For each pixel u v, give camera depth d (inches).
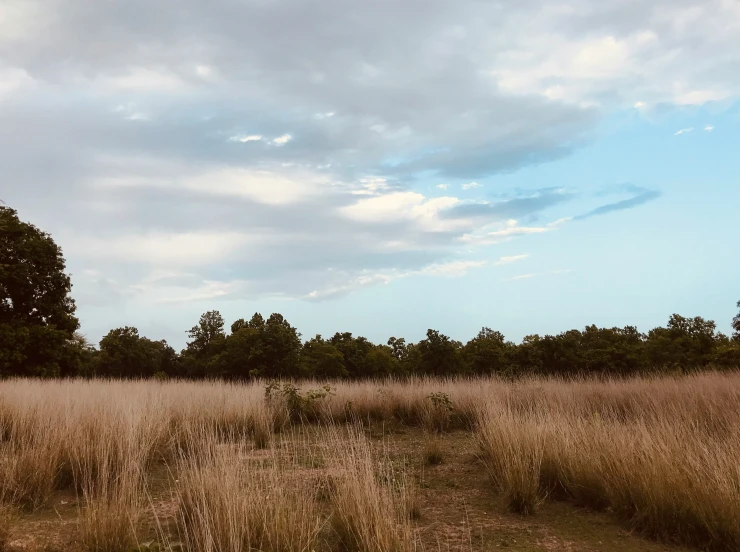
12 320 948.6
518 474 217.0
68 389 496.4
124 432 266.2
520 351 1061.8
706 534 170.7
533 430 255.4
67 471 240.2
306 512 168.7
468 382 607.2
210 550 136.4
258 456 277.9
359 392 530.3
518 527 190.5
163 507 205.9
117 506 173.0
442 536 180.2
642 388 474.6
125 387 580.1
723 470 185.3
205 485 181.3
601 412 385.1
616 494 203.3
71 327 1045.2
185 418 366.6
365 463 198.7
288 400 466.0
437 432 416.2
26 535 174.7
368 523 156.2
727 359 959.0
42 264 997.2
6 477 210.7
